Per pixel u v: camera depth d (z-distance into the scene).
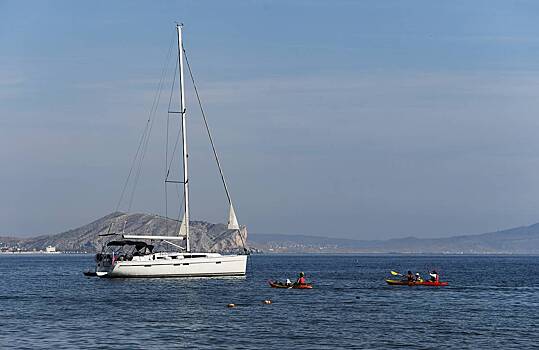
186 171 193.50
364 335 102.38
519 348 94.00
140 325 110.00
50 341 96.31
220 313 124.75
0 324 111.38
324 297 155.75
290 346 93.75
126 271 187.00
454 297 160.00
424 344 96.06
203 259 189.50
